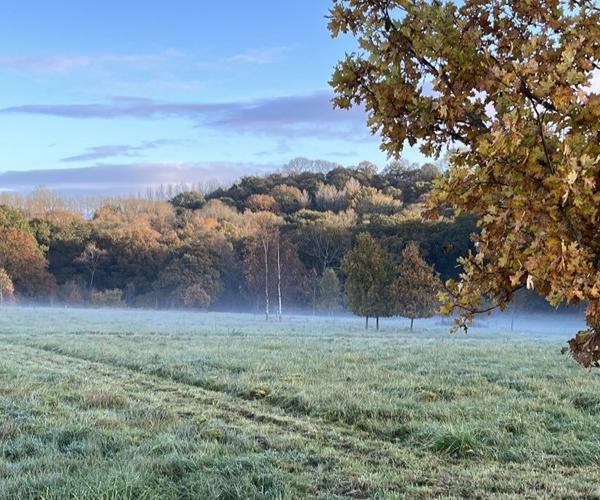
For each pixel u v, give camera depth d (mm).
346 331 27875
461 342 20766
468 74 2215
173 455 6125
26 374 11922
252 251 56750
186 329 26812
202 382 11227
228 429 7527
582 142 1893
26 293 57812
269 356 14961
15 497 5008
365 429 7727
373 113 2529
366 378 11297
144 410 8578
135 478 5316
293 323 35188
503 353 16016
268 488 5344
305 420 8234
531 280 2074
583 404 8922
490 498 5160
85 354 15945
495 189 2051
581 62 2086
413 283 31125
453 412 8289
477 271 2506
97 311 48469
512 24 2365
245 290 57875
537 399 9078
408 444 6996
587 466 6035
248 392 10055
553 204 1880
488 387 10281
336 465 6133
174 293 57062
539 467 6047
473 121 2271
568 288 1937
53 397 9305
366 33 2459
